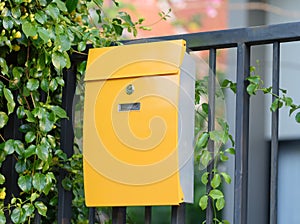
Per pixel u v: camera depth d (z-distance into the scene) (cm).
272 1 425
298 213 408
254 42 200
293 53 425
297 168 410
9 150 206
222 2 509
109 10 367
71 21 232
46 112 209
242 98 200
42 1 213
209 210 202
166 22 504
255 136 370
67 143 223
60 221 221
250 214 362
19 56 219
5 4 210
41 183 208
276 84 199
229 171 354
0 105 221
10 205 212
